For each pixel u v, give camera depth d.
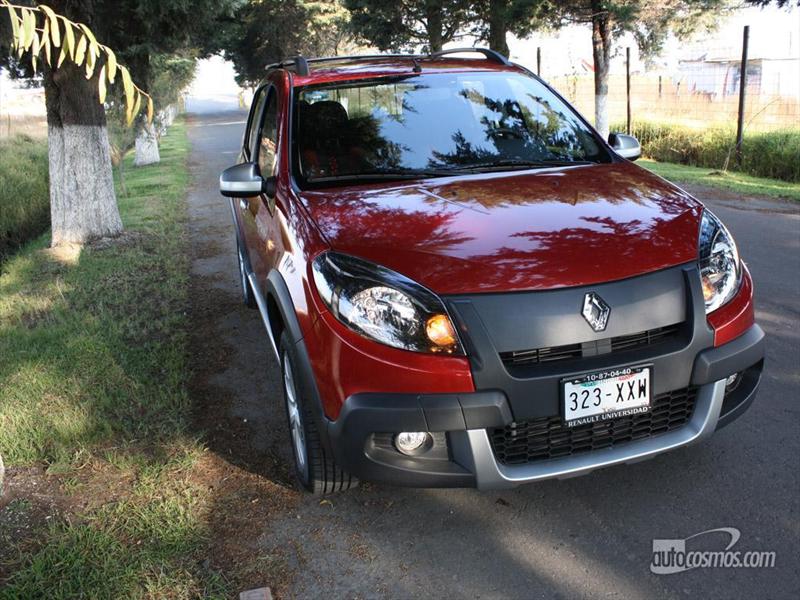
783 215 8.31
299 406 2.86
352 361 2.47
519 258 2.52
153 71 11.16
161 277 7.00
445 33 20.39
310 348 2.65
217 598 2.46
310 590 2.52
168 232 9.40
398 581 2.55
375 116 3.76
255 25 44.69
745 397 2.79
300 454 3.00
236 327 5.37
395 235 2.70
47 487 3.22
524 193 3.05
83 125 8.77
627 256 2.56
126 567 2.61
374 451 2.51
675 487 2.98
